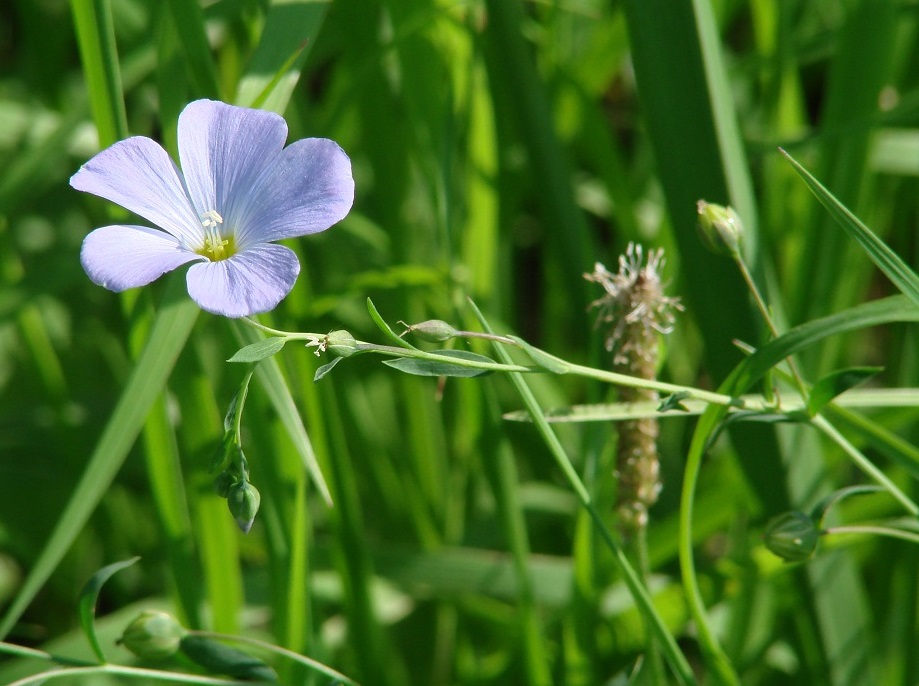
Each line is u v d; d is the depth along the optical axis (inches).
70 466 20.0
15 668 18.5
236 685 17.2
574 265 19.2
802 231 19.8
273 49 17.5
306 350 18.3
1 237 19.6
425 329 16.6
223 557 18.3
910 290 16.7
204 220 16.6
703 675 19.7
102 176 16.5
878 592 19.3
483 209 19.3
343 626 19.6
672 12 17.8
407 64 19.0
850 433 19.0
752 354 16.8
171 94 17.7
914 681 18.9
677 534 18.9
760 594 19.1
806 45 20.3
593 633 18.5
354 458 20.0
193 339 18.0
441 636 19.9
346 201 16.4
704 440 17.0
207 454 18.1
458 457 20.4
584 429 19.0
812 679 19.0
